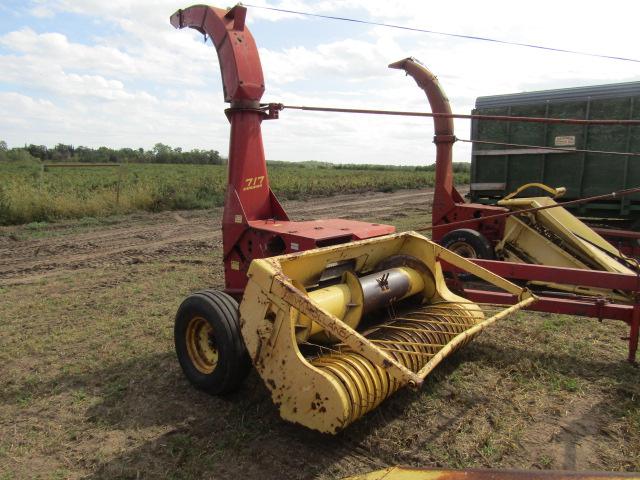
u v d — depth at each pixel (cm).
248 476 341
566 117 1052
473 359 518
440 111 858
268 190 595
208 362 455
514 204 795
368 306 452
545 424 399
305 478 338
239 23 573
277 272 380
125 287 842
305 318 390
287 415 365
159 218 1769
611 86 1004
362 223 592
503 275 562
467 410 420
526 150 1091
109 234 1435
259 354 381
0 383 493
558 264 758
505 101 1108
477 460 354
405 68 877
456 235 826
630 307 503
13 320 681
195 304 443
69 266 1029
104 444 384
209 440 383
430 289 530
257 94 570
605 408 422
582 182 1050
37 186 2067
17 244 1283
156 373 502
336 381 343
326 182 3238
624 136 1002
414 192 3183
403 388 451
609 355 526
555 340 566
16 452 378
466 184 4003
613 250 751
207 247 1219
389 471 260
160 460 362
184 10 631
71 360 543
